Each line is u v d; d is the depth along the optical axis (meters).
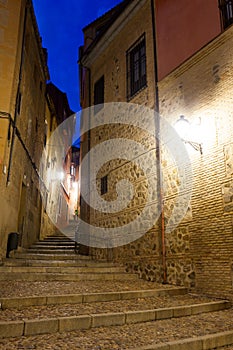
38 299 4.67
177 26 7.77
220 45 6.47
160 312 4.66
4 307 4.35
